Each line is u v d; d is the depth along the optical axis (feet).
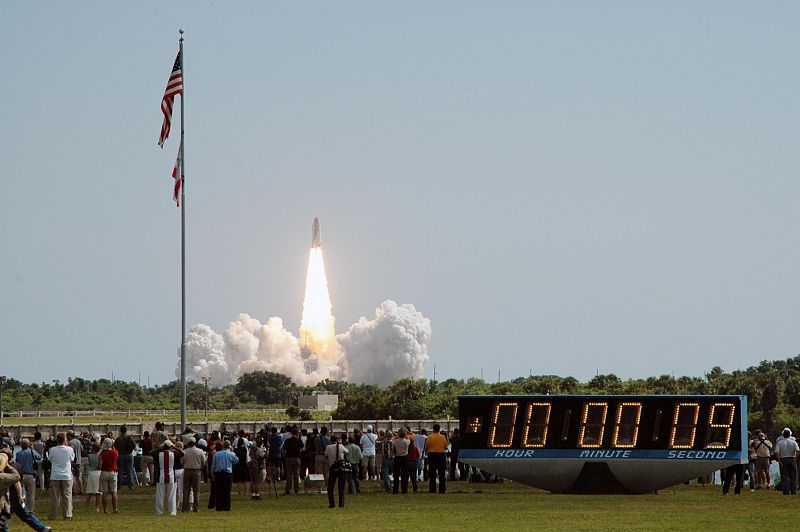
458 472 416.05
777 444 320.91
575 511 269.23
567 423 330.34
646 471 324.19
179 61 412.77
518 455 331.16
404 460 332.60
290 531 224.74
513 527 231.30
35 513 272.72
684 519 247.91
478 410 335.88
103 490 272.31
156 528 231.71
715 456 318.45
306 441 356.38
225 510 274.77
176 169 412.36
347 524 238.68
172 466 263.49
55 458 252.62
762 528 228.84
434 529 228.02
